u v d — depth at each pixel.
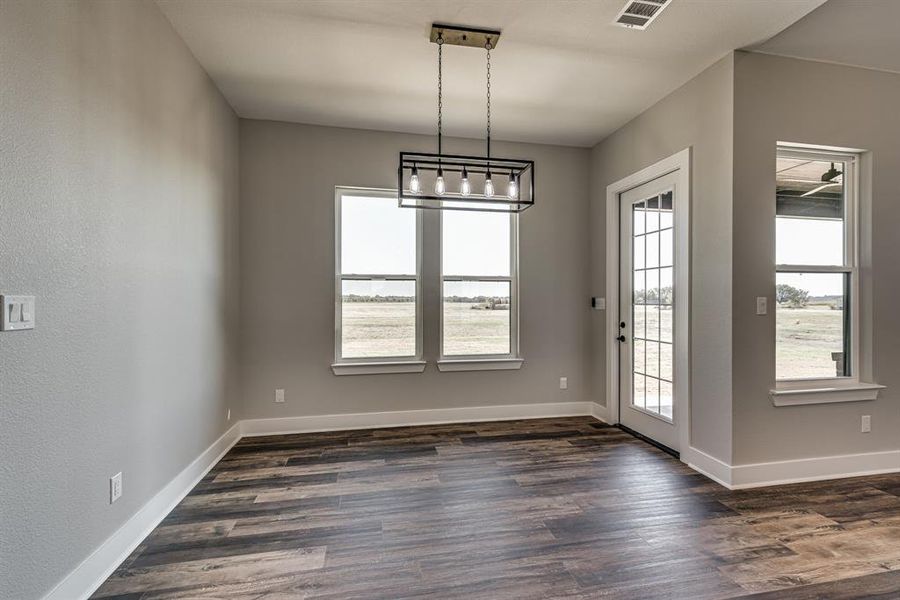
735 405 2.56
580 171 4.24
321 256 3.68
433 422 3.88
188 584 1.69
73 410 1.55
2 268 1.25
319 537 2.03
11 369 1.29
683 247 2.96
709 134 2.75
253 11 2.21
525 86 3.02
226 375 3.20
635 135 3.53
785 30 2.38
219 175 3.06
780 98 2.62
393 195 3.85
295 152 3.63
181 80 2.44
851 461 2.73
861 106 2.77
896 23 2.31
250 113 3.45
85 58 1.61
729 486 2.55
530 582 1.71
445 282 3.99
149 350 2.08
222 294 3.11
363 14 2.24
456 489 2.54
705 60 2.67
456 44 2.50
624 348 3.79
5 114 1.26
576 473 2.77
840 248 2.85
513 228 4.14
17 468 1.31
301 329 3.64
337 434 3.57
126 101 1.88
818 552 1.90
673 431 3.14
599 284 4.09
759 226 2.59
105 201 1.73
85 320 1.61
